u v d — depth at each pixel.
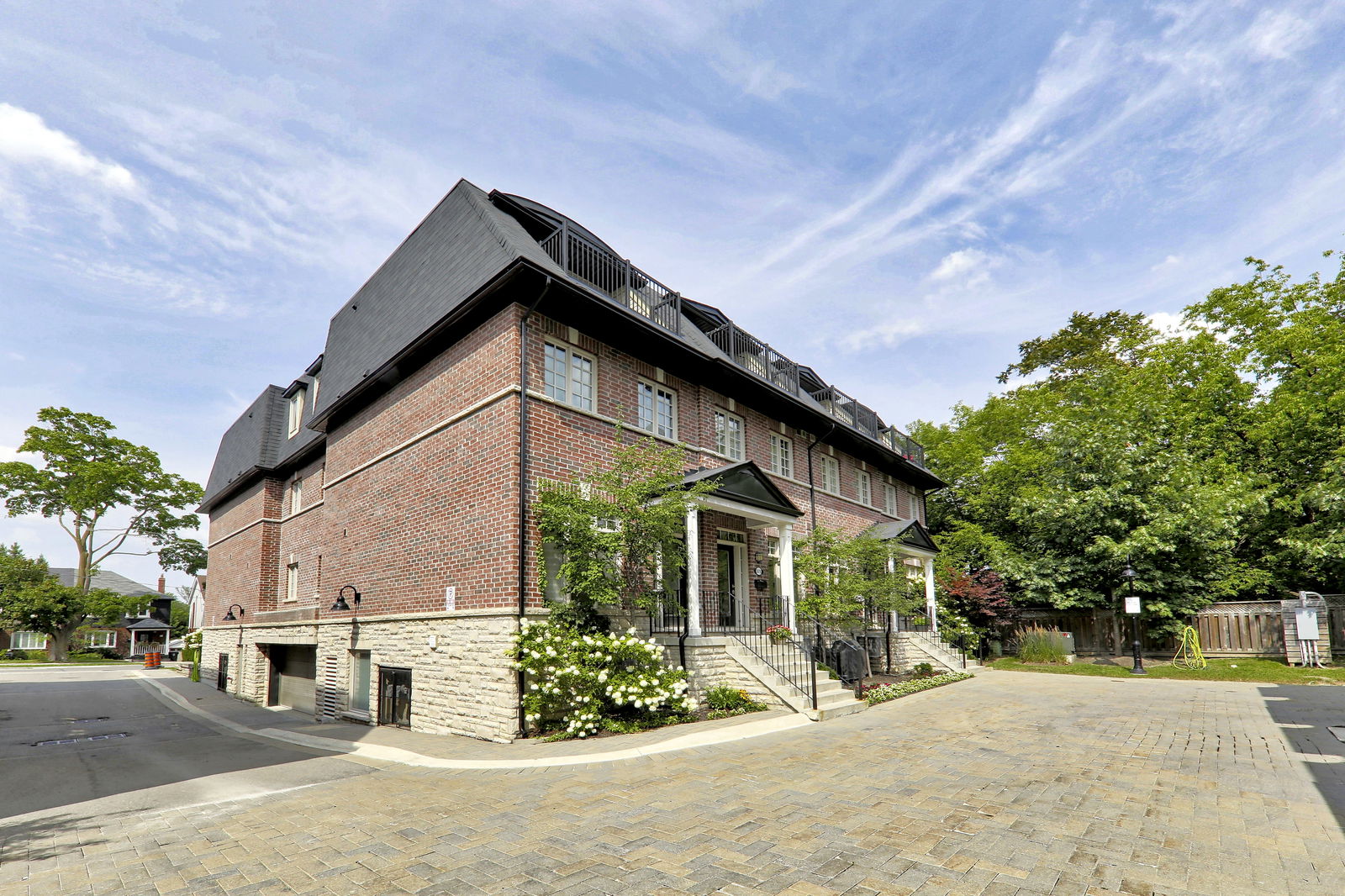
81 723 15.86
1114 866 4.64
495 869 4.84
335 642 15.47
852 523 20.55
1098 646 21.78
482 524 11.41
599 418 12.65
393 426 14.26
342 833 5.80
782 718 10.68
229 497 25.30
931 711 11.43
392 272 15.47
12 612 39.94
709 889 4.38
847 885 4.39
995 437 30.31
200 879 4.86
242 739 12.66
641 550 11.27
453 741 10.61
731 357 17.08
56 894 4.68
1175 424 23.62
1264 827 5.36
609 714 10.78
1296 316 22.86
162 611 58.91
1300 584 21.31
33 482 42.34
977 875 4.51
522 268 10.91
